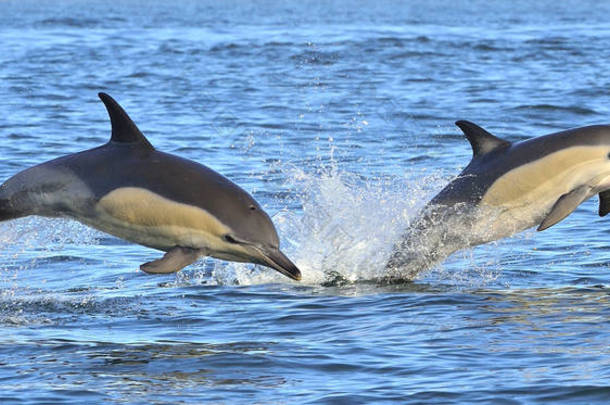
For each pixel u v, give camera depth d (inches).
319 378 703.1
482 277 1056.2
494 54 3713.1
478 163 1077.8
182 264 812.6
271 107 2439.7
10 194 872.9
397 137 2017.7
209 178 837.2
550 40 4333.2
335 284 1030.4
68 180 851.4
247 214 821.2
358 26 5570.9
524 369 706.2
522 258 1141.7
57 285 1036.5
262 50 3927.2
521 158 1047.0
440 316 866.8
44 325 861.8
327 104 2480.3
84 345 791.7
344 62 3469.5
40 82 2913.4
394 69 3250.5
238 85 2871.6
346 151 1857.8
